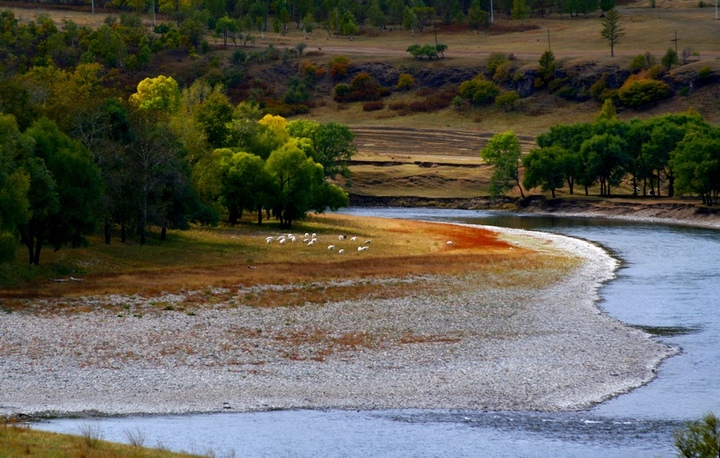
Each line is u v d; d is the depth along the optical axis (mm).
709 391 48469
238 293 76125
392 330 63281
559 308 73438
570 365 54000
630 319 69062
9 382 47625
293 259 101625
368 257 104938
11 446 31500
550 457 38094
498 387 49281
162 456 32688
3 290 73062
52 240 85938
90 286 76562
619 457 38188
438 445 39562
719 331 64062
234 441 39531
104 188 92250
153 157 104875
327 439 40156
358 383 49625
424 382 50031
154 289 75938
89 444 33125
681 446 32156
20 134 83125
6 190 74125
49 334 58438
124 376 49656
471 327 64938
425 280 86750
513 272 93938
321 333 61625
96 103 108688
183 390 47531
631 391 48656
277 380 49844
